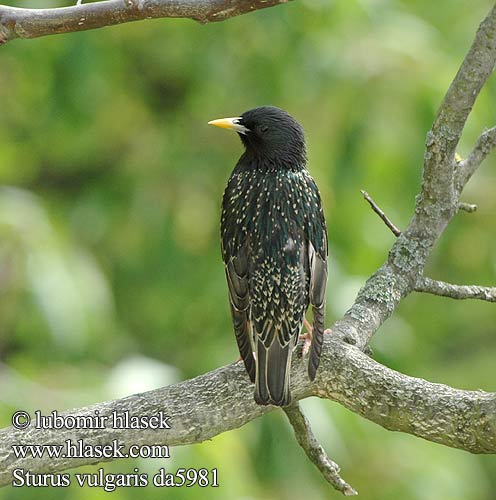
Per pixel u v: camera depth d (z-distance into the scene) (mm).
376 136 13086
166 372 11609
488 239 15953
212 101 14570
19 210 12672
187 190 14664
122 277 14930
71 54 13680
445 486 13500
